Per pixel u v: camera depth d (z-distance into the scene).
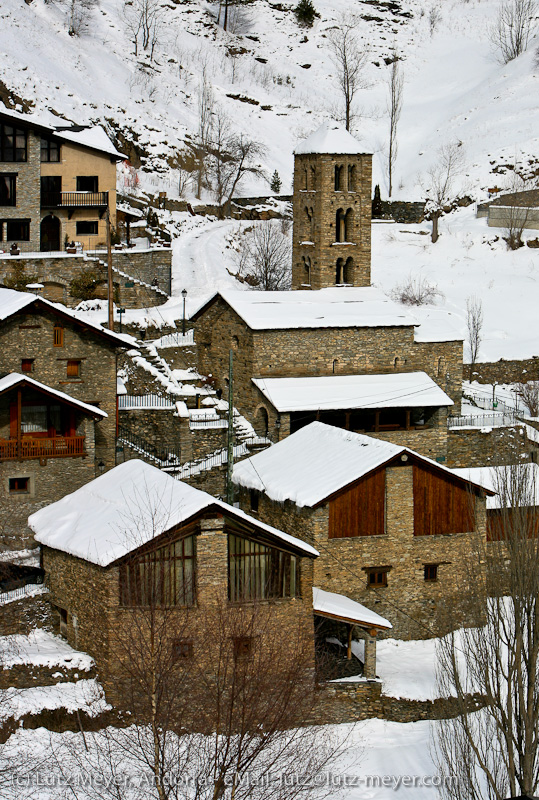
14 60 117.00
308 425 66.25
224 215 116.38
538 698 42.78
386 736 49.09
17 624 50.84
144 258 89.50
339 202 85.88
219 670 43.31
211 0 169.88
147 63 141.38
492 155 130.50
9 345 62.31
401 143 143.50
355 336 77.56
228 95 146.62
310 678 49.22
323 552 56.19
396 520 56.94
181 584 47.53
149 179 117.69
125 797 40.72
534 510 47.41
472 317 96.94
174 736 44.66
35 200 88.38
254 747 41.84
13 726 45.28
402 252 116.25
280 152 138.50
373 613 52.62
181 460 69.75
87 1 145.12
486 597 47.00
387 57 167.12
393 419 77.06
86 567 48.28
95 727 45.88
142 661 44.81
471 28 172.25
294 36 169.00
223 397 78.69
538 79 145.75
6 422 59.91
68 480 60.22
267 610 48.59
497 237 116.56
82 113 117.00
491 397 88.12
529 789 42.16
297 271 88.81
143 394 74.75
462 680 50.81
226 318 77.94
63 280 84.69
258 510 61.94
